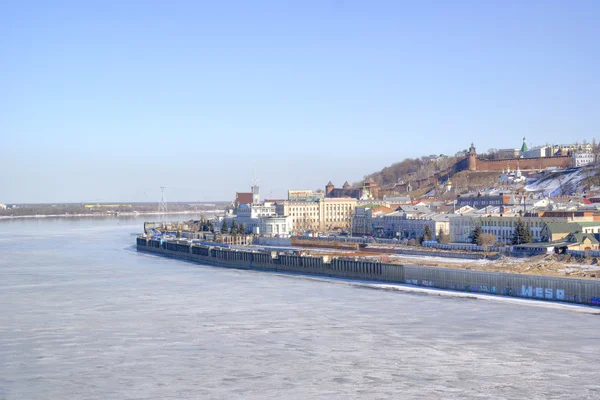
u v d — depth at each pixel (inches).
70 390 4429.1
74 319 6540.4
